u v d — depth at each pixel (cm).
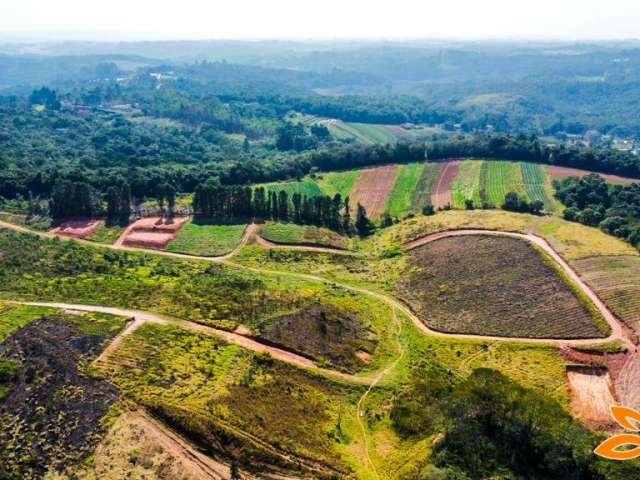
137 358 8575
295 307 11388
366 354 10500
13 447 6750
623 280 12475
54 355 8362
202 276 13425
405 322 12131
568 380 9944
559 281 12725
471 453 7456
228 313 10731
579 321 11444
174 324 10019
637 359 10344
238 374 8712
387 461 7650
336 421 8319
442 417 8219
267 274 14500
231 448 7025
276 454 7094
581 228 15675
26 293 11106
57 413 7225
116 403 7400
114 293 11338
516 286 12825
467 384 8381
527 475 7181
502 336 11394
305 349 10031
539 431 7406
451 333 11638
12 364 8088
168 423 7175
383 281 14275
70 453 6644
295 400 8531
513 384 8350
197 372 8488
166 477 6412
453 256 14500
